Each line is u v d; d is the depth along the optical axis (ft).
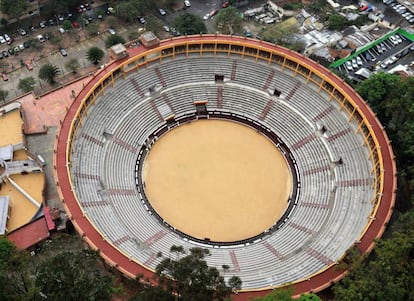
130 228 280.72
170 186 318.24
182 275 177.88
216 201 312.71
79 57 428.97
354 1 482.69
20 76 409.28
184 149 339.77
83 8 478.18
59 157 283.59
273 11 476.95
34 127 335.06
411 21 461.78
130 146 326.65
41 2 464.24
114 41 418.10
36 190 302.04
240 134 351.05
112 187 299.38
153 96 347.56
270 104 352.49
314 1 483.10
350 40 426.51
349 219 281.74
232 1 481.46
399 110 318.45
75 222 256.93
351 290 213.05
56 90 362.33
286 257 271.08
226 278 253.44
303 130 337.93
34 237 275.18
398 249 224.74
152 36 347.97
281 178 327.26
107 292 194.59
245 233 296.10
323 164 319.06
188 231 294.05
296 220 296.51
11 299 193.67
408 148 305.53
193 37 356.59
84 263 198.18
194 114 355.56
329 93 339.77
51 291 180.04
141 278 230.27
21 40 443.73
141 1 460.55
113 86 337.52
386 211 270.87
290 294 213.25
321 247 271.49
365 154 311.27
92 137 314.35
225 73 361.10
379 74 337.31
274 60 356.79
